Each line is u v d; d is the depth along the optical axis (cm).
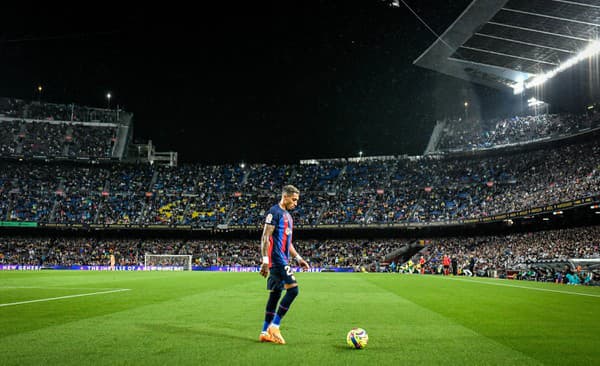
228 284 2286
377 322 860
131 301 1289
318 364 495
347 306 1176
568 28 4175
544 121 6475
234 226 6712
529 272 3650
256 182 7775
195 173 7919
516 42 4681
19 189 6788
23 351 562
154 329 748
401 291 1812
